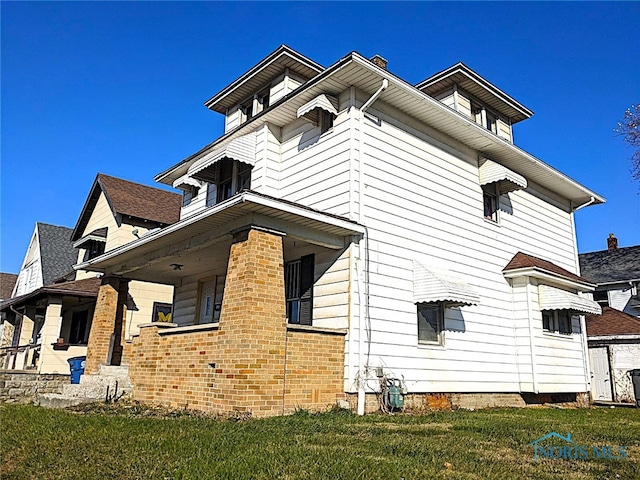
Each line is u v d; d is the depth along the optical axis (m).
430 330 12.37
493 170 14.52
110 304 14.83
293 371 9.59
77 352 18.53
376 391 10.70
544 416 11.33
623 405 18.41
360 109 11.96
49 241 30.16
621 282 27.44
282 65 15.16
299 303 12.02
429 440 7.06
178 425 7.60
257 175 13.72
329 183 11.97
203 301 15.94
